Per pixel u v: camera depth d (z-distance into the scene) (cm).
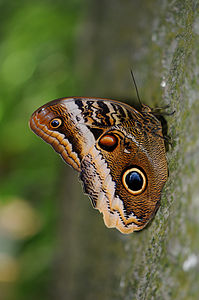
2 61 154
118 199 82
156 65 89
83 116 82
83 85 142
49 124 82
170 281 78
